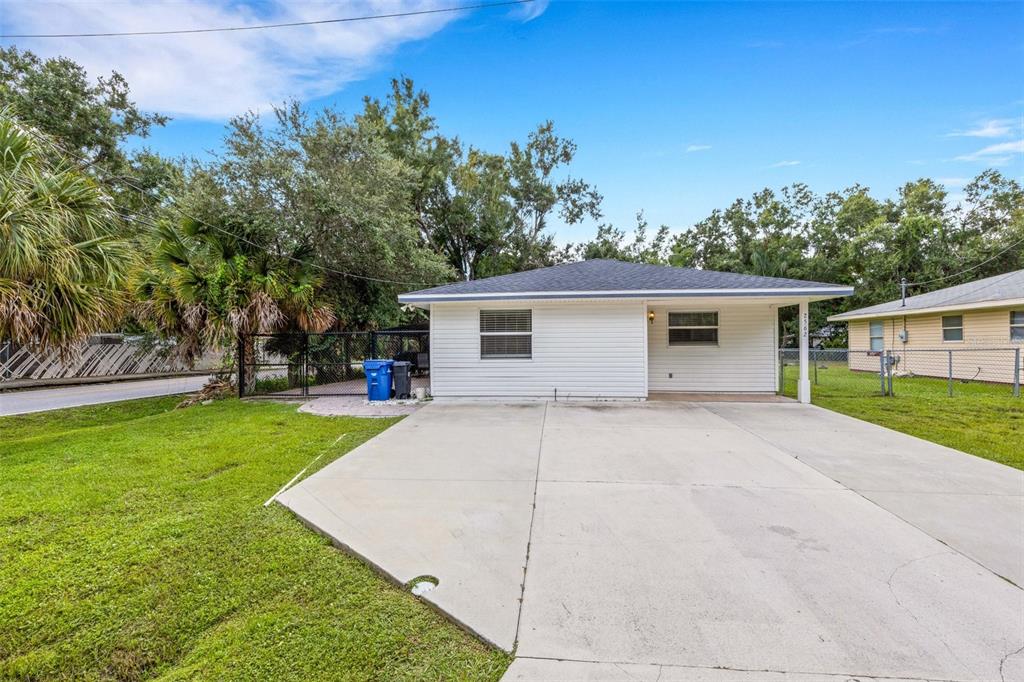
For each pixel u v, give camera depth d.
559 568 2.60
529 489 3.94
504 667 1.84
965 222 24.84
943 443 5.49
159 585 2.50
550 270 10.74
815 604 2.23
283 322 10.10
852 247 22.27
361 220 12.16
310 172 11.85
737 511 3.41
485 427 6.50
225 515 3.44
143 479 4.26
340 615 2.23
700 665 1.82
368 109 20.83
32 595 2.40
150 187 17.41
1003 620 2.09
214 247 9.96
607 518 3.31
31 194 5.16
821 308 23.44
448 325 9.12
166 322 9.22
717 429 6.24
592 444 5.47
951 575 2.48
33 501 3.69
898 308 14.38
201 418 7.42
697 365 9.85
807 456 4.89
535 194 25.02
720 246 27.58
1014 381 10.15
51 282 5.17
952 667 1.79
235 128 11.68
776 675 1.76
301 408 8.45
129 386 13.19
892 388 10.47
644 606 2.23
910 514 3.33
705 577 2.49
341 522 3.25
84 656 1.96
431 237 22.91
